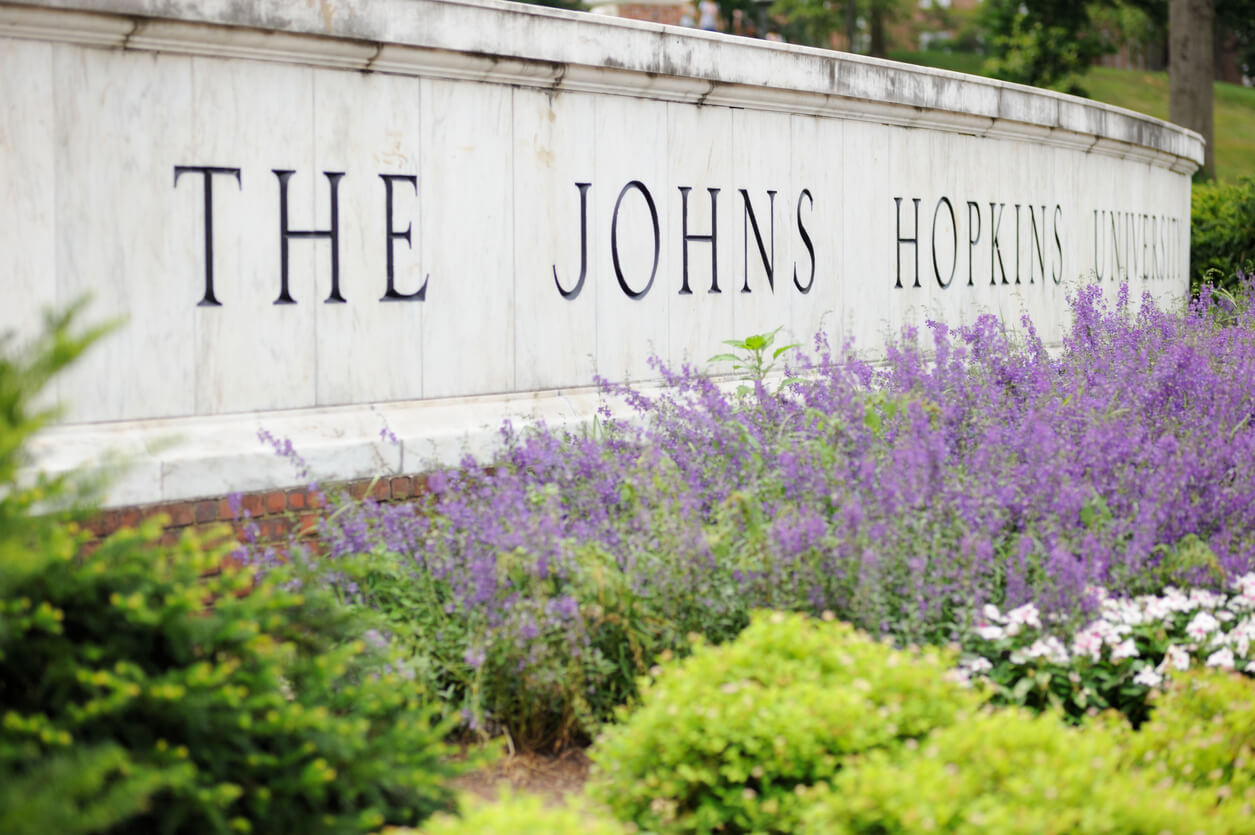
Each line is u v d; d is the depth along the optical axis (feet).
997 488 16.80
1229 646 15.03
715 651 12.55
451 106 18.88
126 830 9.88
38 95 14.96
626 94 21.33
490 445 18.76
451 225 18.97
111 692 10.11
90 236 15.39
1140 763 12.34
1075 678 14.06
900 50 166.91
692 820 11.35
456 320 19.08
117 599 10.23
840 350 26.03
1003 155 31.40
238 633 10.77
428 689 14.21
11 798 8.39
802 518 15.16
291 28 16.66
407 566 15.66
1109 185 37.32
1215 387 21.50
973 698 12.29
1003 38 112.47
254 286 16.83
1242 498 17.28
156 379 15.97
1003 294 31.63
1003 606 15.05
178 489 15.62
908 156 27.89
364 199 17.93
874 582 14.24
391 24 17.69
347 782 10.91
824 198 25.55
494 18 18.94
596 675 14.33
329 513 16.69
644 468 16.70
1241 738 12.74
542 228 20.18
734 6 162.50
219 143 16.43
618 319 21.43
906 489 15.61
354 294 17.88
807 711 11.29
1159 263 42.16
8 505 10.15
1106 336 26.66
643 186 21.74
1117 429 18.43
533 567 14.34
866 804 10.21
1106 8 125.08
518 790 13.34
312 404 17.47
